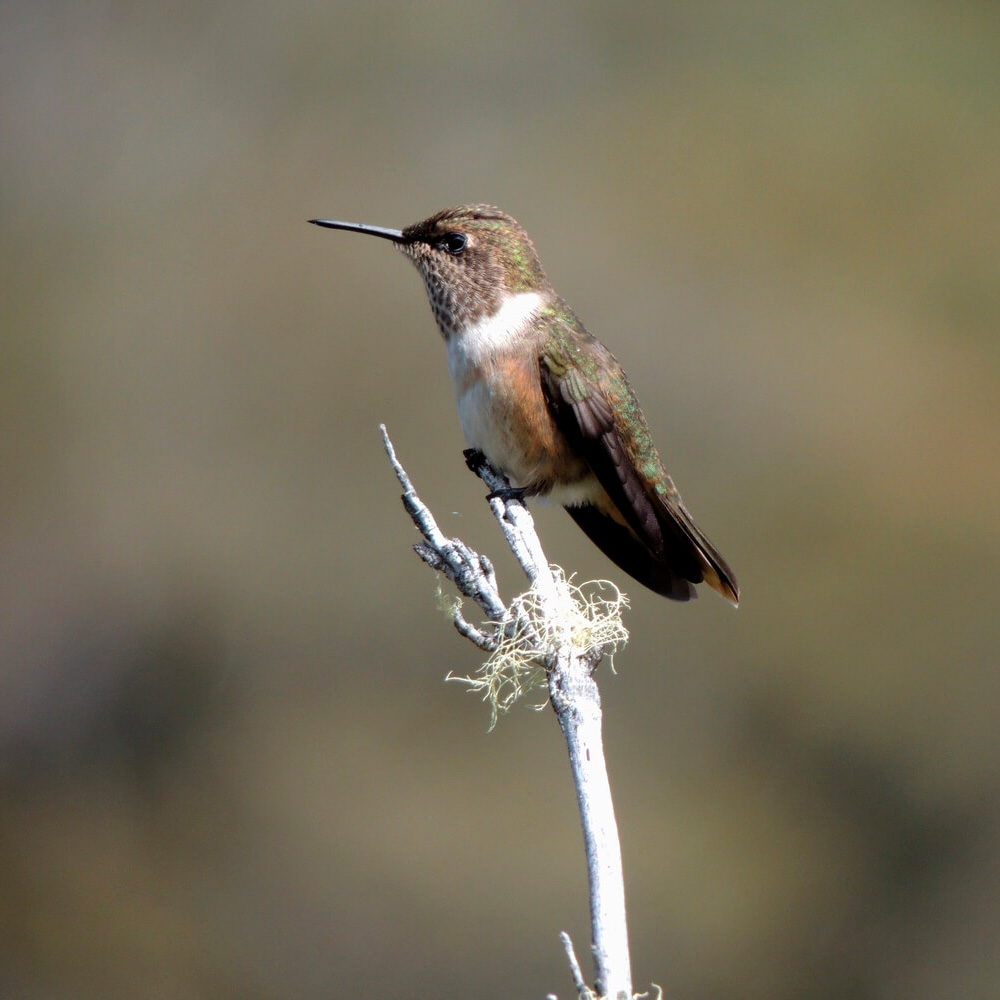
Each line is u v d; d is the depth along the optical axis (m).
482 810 13.34
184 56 17.28
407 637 14.52
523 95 17.80
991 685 13.98
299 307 16.22
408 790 13.63
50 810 14.24
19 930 13.19
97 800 14.30
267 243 16.59
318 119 17.28
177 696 14.81
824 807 13.57
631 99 17.77
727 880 13.20
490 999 12.20
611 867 3.36
